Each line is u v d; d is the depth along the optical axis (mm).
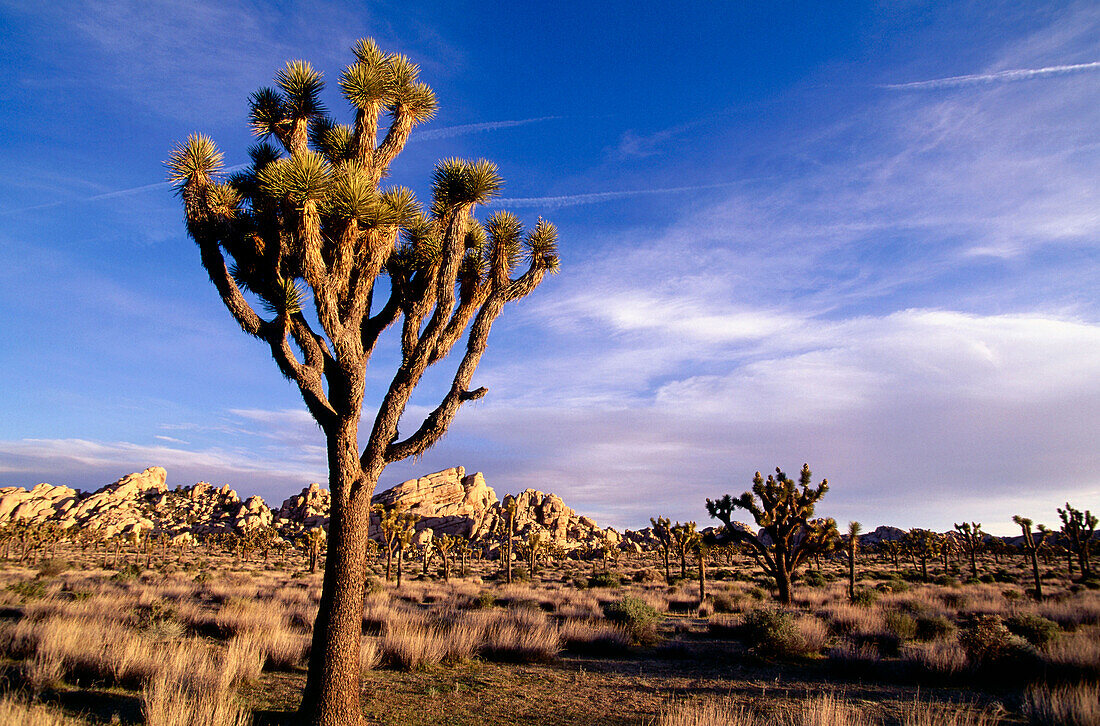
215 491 132750
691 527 40625
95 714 6797
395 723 7016
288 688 8562
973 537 47250
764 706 8062
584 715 7645
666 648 12750
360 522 6430
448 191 7695
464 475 118500
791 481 23891
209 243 6812
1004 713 7375
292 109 7914
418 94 7887
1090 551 40531
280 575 43219
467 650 11250
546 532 102125
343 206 6453
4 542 59719
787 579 23359
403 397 6984
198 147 7078
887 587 31234
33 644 9805
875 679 9984
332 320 6465
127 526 100375
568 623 14422
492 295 7895
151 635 11445
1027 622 12023
